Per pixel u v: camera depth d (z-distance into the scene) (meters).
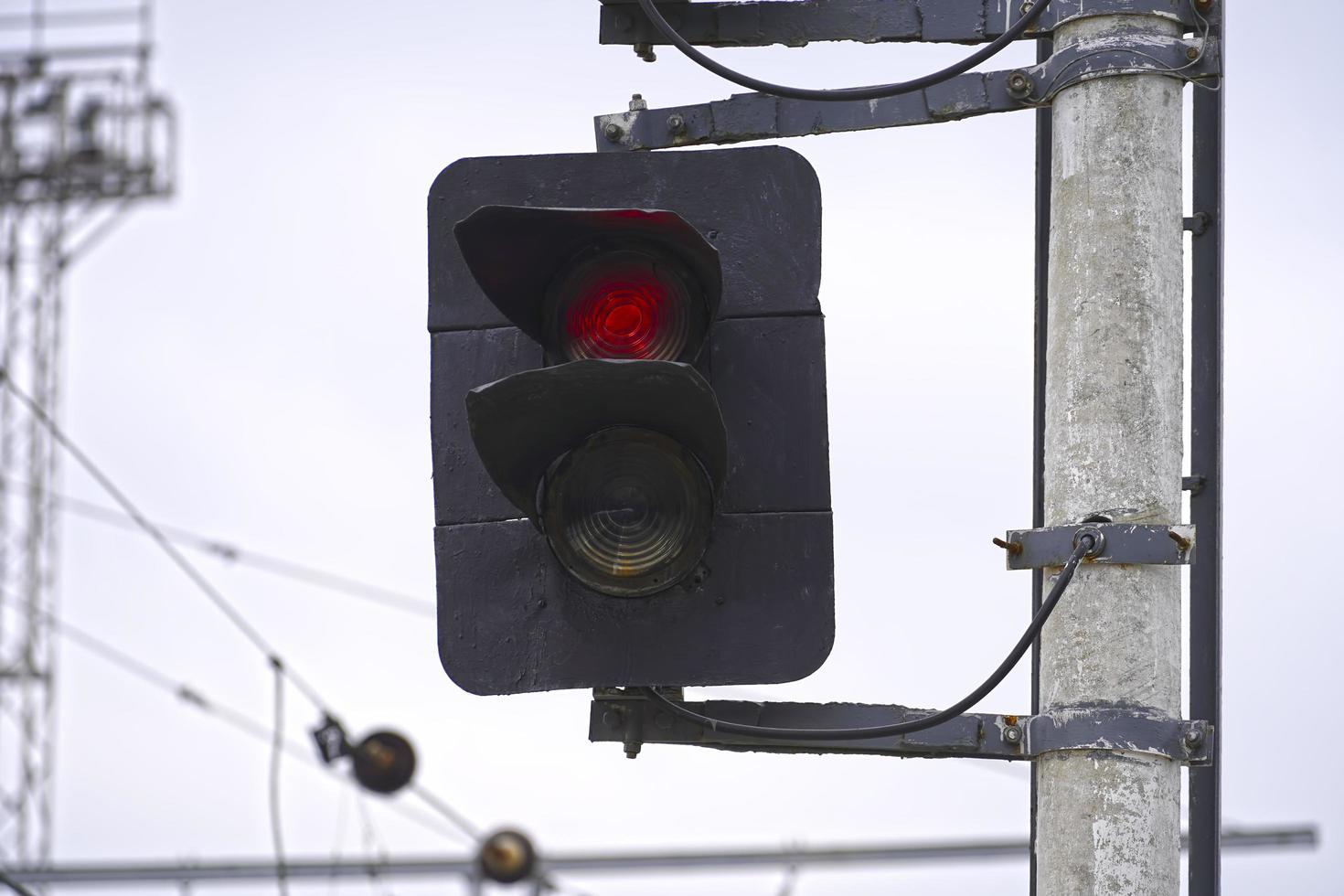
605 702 14.06
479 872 29.41
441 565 13.73
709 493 13.10
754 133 14.52
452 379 13.97
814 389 13.54
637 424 13.02
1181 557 13.05
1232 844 36.09
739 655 13.35
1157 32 13.84
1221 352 14.58
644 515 13.12
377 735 32.25
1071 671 13.20
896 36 14.41
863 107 14.35
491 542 13.71
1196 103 14.82
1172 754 12.98
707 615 13.41
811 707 13.84
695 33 14.65
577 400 12.66
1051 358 13.75
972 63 13.91
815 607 13.34
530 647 13.54
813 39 14.52
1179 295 13.69
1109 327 13.48
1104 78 13.77
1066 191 13.80
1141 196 13.62
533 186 14.16
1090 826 12.95
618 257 13.43
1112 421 13.38
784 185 13.82
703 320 13.45
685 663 13.38
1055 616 13.34
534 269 13.44
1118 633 13.12
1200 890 14.02
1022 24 13.80
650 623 13.45
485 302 14.05
